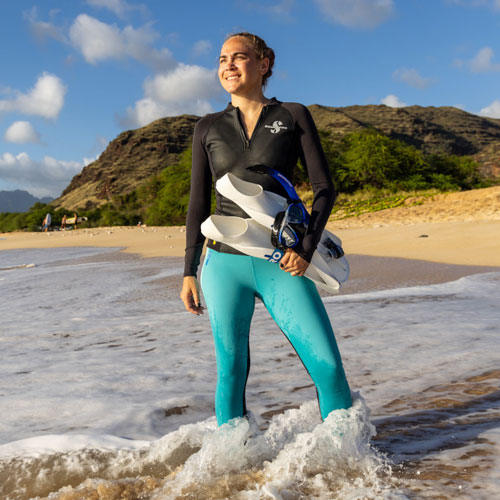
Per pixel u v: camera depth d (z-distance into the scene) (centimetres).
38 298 850
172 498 178
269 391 318
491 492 165
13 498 192
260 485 183
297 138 207
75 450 223
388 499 164
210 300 204
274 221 190
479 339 429
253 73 209
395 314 560
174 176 6550
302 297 196
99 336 525
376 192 4616
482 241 1338
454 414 256
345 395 196
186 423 265
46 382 354
